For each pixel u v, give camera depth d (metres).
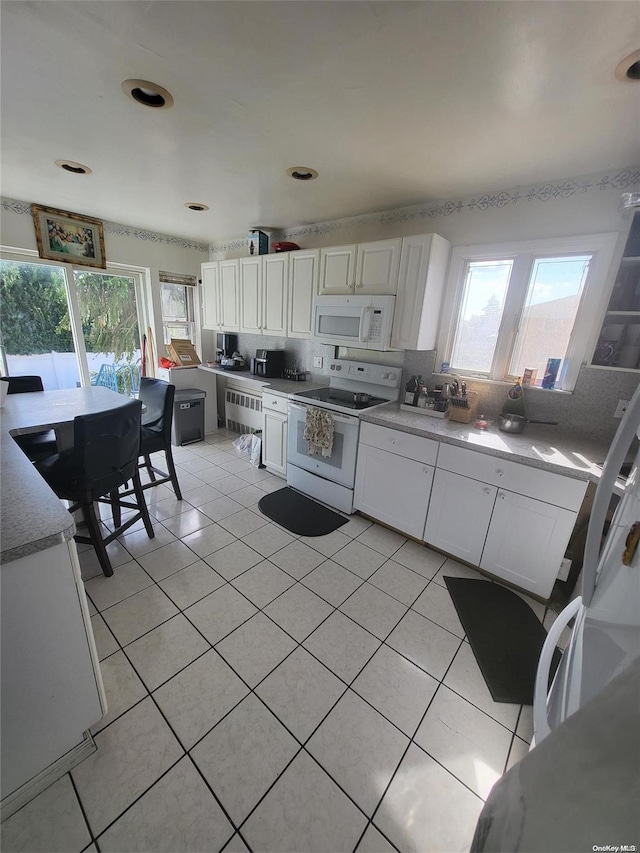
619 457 0.77
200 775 1.12
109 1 0.97
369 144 1.71
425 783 1.14
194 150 1.86
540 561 1.86
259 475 3.36
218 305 3.81
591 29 0.97
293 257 2.99
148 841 0.98
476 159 1.80
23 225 2.92
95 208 2.97
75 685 1.05
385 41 1.07
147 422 2.78
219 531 2.45
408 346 2.42
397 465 2.33
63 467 1.89
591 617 0.81
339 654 1.57
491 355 2.43
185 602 1.82
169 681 1.41
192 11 0.99
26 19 1.03
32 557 0.89
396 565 2.18
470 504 2.05
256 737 1.24
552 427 2.20
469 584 2.05
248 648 1.58
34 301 3.25
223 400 4.62
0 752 0.94
